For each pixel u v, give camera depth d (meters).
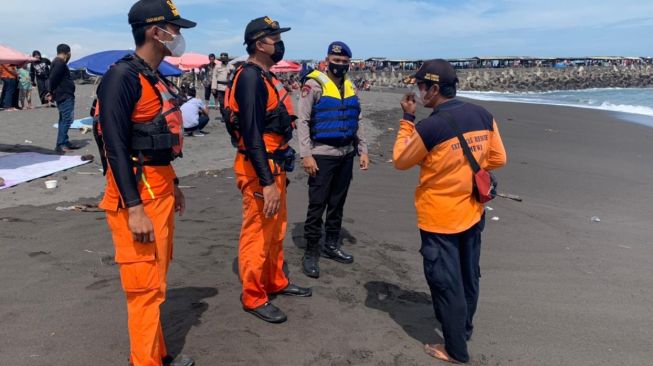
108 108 2.25
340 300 3.77
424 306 3.73
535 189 7.64
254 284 3.39
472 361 3.00
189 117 11.52
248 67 3.11
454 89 2.86
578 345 3.22
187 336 3.16
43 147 9.78
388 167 8.80
